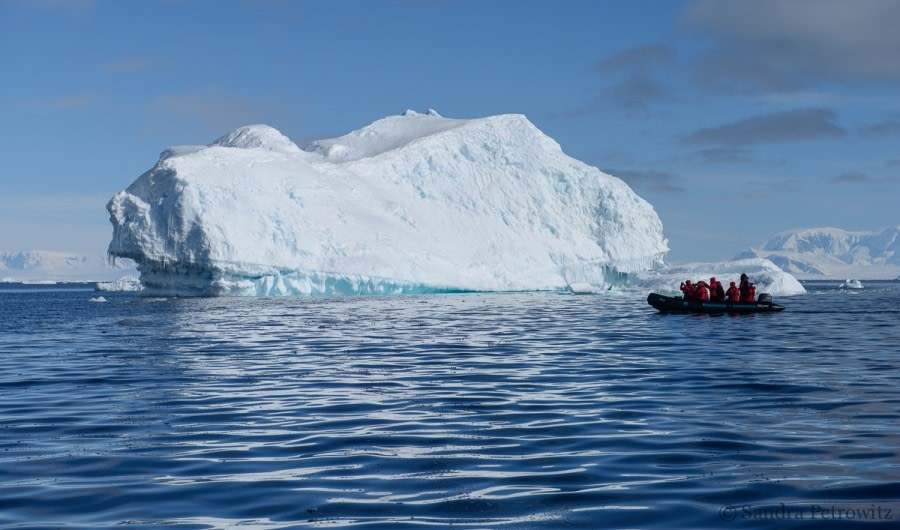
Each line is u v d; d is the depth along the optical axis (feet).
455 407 43.88
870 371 57.52
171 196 191.93
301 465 31.32
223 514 25.35
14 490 28.12
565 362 64.44
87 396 48.83
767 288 228.22
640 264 254.06
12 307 195.11
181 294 200.23
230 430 38.11
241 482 28.94
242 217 194.90
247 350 74.74
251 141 248.93
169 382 54.34
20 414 42.98
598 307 151.64
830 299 202.39
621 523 24.11
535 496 26.94
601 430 37.29
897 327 100.42
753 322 110.01
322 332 94.68
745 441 34.60
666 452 32.78
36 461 32.27
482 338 86.58
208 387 51.85
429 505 26.05
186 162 198.18
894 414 40.68
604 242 252.83
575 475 29.50
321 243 204.64
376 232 214.07
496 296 206.80
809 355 68.44
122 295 306.76
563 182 254.06
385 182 241.55
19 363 67.21
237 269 190.90
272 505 26.18
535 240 245.24
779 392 48.16
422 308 147.74
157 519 24.90
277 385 52.49
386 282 205.67
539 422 39.42
